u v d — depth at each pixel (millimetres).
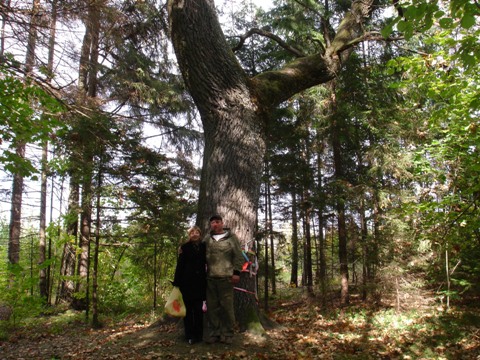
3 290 9297
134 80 13344
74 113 7828
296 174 12703
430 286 10500
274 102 6770
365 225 11727
